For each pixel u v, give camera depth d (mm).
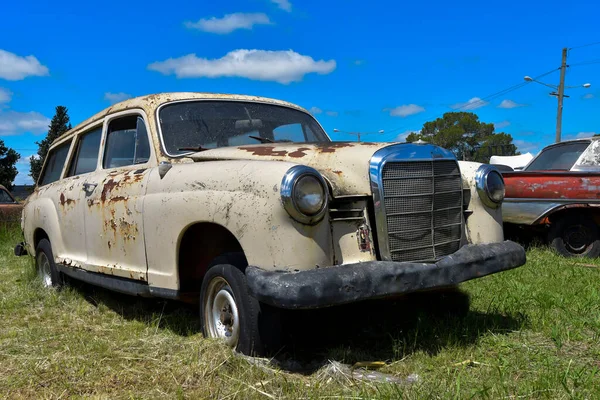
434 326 3947
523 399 2789
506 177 7645
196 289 3996
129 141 4750
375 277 3129
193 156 4141
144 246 4160
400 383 3020
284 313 3340
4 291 5906
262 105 5043
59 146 6227
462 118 47344
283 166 3203
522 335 3848
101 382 3156
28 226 6422
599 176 7055
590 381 2979
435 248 3590
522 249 3953
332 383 3043
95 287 5699
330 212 3268
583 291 5023
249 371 3129
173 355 3508
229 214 3328
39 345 3881
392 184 3428
